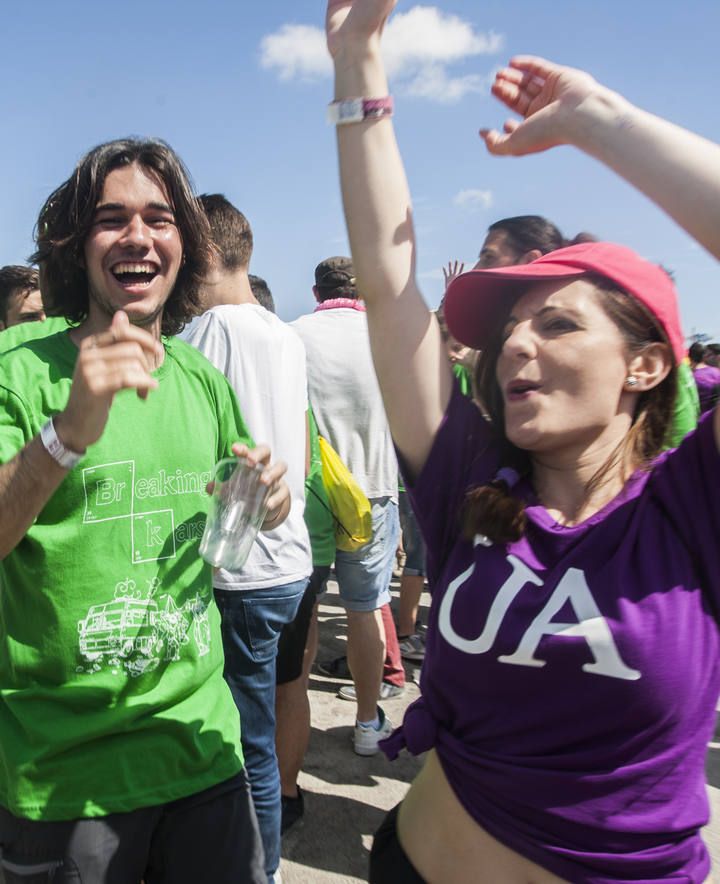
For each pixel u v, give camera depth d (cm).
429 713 134
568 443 126
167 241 175
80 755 155
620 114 114
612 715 114
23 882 154
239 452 170
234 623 231
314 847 273
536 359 122
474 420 141
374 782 316
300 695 279
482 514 124
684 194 106
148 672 159
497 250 286
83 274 181
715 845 279
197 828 166
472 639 122
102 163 170
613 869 116
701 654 115
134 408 165
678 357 126
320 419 333
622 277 121
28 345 165
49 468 135
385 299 138
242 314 248
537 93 126
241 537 168
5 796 157
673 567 117
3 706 160
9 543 140
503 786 121
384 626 394
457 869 127
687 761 116
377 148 136
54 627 154
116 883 156
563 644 115
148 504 162
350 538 307
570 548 121
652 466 125
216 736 171
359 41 133
